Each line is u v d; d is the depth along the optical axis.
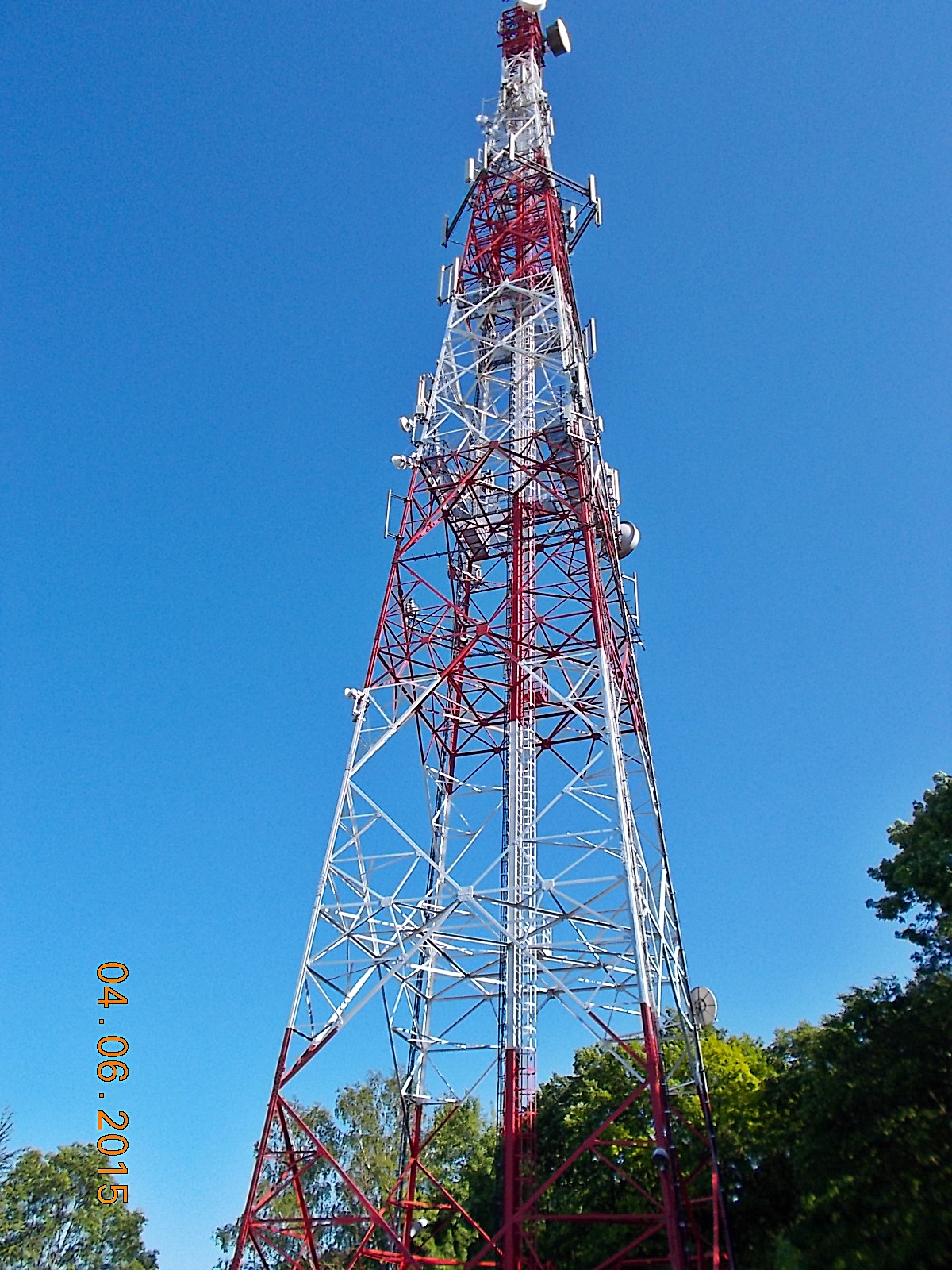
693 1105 34.75
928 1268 22.81
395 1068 25.69
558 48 44.62
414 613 28.17
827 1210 26.70
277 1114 20.84
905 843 29.64
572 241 36.69
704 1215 33.47
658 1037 20.94
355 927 22.98
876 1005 29.00
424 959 27.61
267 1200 20.42
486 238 36.34
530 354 31.61
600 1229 32.81
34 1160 60.25
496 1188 35.47
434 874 27.81
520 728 27.36
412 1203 24.83
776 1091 33.44
